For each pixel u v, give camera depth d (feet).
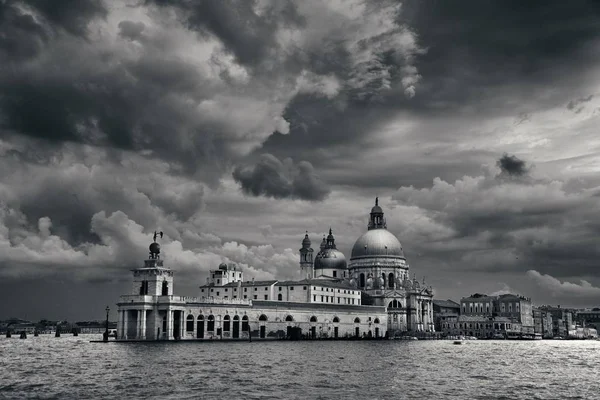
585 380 353.51
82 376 344.28
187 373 357.20
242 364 415.64
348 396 276.82
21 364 422.00
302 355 514.68
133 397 271.28
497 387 314.76
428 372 383.65
